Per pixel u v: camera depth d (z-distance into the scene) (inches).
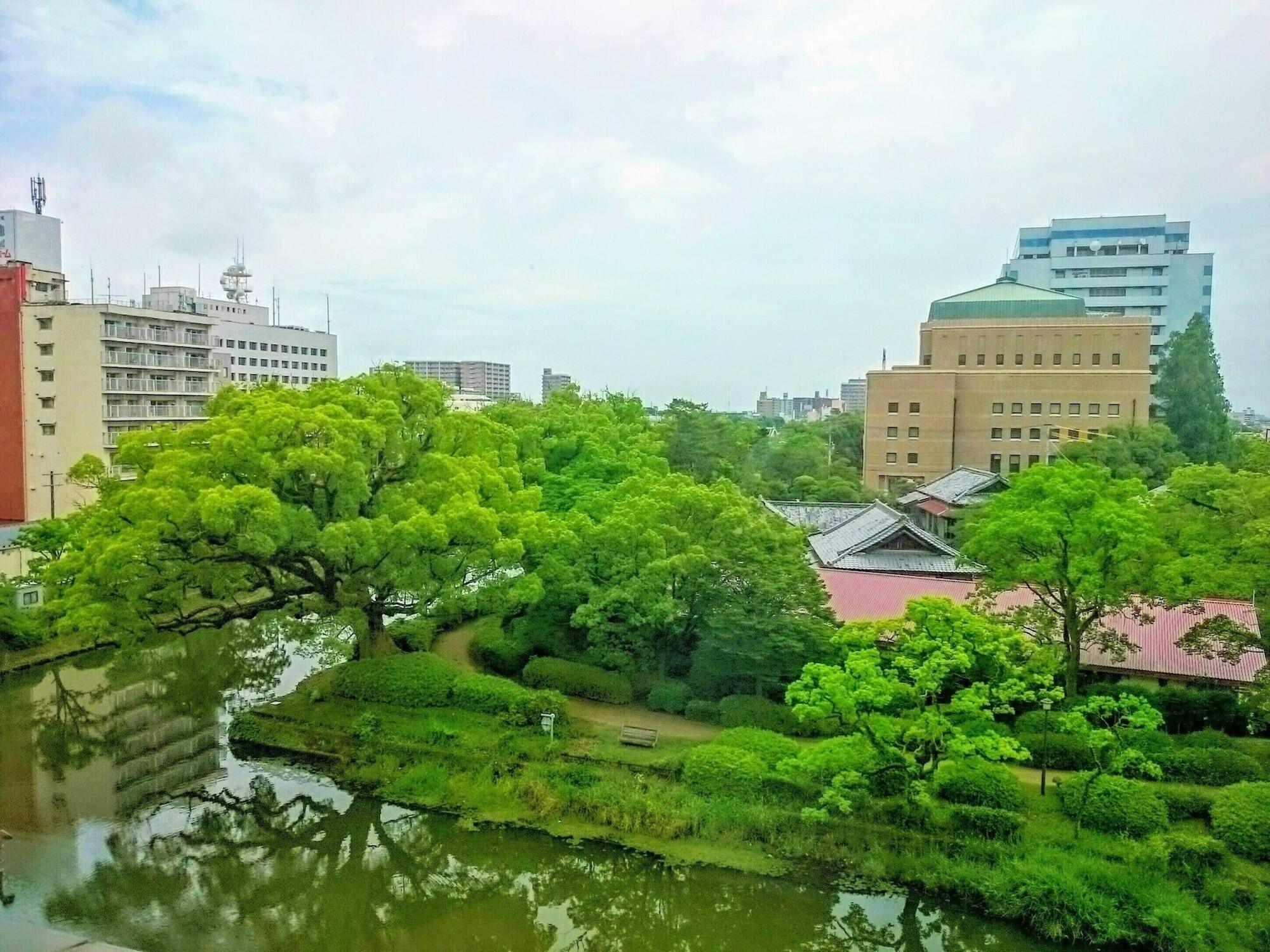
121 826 872.9
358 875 823.7
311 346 3976.4
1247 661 1004.6
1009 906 719.1
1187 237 4426.7
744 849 813.2
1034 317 3110.2
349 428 1050.1
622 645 1128.8
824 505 1985.7
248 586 1130.7
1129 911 688.4
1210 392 2731.3
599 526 1119.0
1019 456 2891.2
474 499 1085.1
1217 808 780.0
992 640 807.1
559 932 737.6
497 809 893.2
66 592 1011.9
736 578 1062.4
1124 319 2967.5
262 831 888.9
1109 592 941.2
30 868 789.9
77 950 311.9
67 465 2097.7
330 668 1245.7
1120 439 2352.4
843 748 825.5
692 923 748.0
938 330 3120.1
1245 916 677.9
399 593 1189.7
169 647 1460.4
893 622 880.9
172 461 1000.2
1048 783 885.8
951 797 836.6
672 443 2315.5
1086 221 4352.9
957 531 1701.5
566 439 1573.6
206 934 712.4
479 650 1253.7
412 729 1027.9
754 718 994.1
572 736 995.3
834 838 807.7
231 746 1057.5
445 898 790.5
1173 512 992.9
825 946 718.5
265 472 1011.3
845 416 3513.8
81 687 1267.2
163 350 2293.3
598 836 844.6
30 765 1007.0
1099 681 1056.2
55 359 2087.8
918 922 732.7
